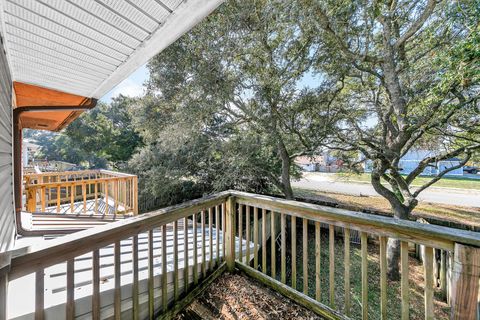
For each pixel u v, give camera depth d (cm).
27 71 237
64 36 170
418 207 817
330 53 495
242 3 491
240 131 701
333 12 408
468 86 323
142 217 150
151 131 797
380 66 497
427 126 416
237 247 286
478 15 266
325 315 168
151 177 900
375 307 441
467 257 110
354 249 650
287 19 442
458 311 112
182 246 258
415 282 503
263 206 210
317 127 546
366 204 842
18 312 116
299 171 838
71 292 116
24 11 141
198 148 800
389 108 535
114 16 147
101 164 1723
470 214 729
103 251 222
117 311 136
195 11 140
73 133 1468
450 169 512
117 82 265
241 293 198
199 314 176
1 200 163
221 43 539
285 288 192
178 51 596
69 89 292
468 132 429
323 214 169
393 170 512
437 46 377
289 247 671
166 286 169
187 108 611
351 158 605
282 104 559
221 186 753
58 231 299
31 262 101
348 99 599
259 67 554
